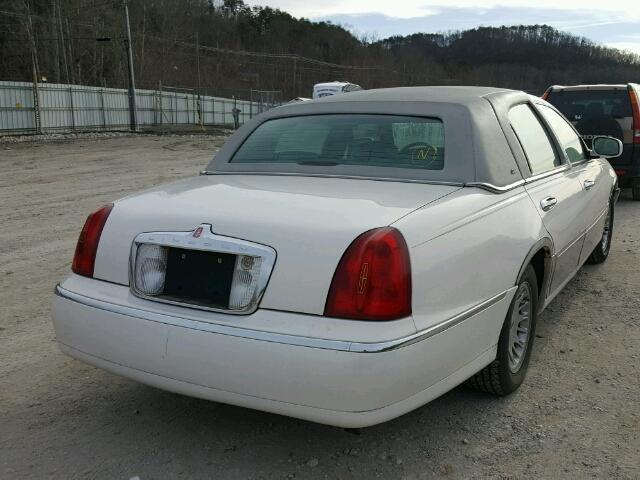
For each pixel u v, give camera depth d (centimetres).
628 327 443
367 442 295
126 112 3947
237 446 292
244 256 249
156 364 260
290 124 381
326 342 229
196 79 6994
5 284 552
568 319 461
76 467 275
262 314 242
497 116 351
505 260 299
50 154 2073
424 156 325
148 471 272
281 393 237
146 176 1429
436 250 256
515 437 298
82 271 292
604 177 535
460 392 345
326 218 253
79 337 282
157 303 265
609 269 592
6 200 1066
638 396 339
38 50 5316
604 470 271
